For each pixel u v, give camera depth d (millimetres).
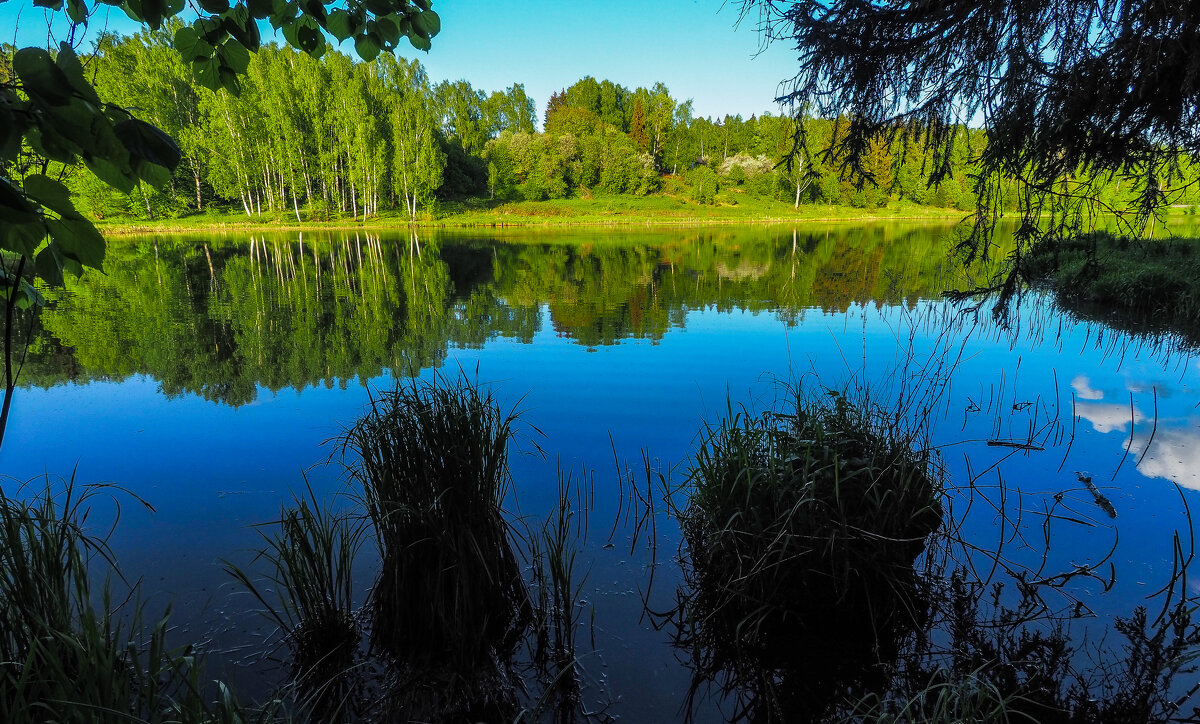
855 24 2945
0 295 1433
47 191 1091
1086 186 3107
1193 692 2297
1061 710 2230
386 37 2152
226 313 10445
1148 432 4617
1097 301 10344
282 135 43812
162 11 1567
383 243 27781
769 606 2752
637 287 13328
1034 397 5543
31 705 1798
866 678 2436
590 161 61531
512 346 8031
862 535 2820
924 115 3232
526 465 4320
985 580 2963
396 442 2688
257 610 2770
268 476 4109
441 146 53531
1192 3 2197
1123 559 3066
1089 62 2594
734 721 2236
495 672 2475
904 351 7477
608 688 2400
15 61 944
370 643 2613
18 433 4914
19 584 2223
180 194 43062
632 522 3527
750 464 3156
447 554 2596
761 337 8414
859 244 24734
